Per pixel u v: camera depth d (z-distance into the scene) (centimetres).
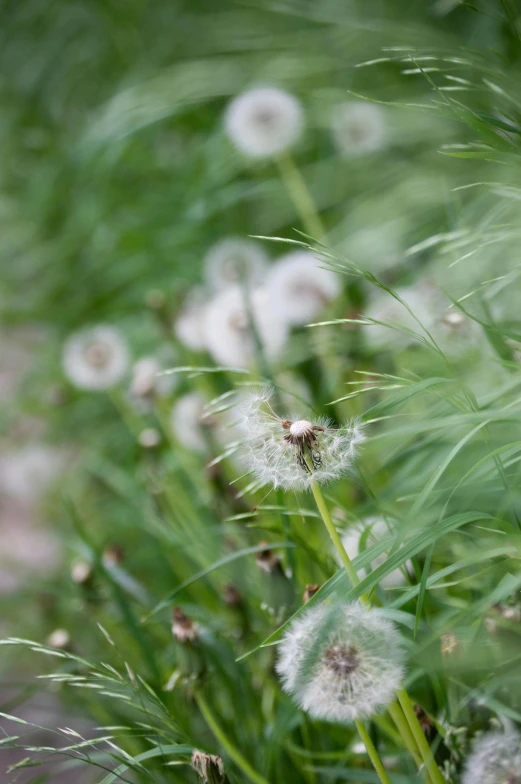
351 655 64
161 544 92
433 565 75
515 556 68
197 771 68
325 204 116
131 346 118
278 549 79
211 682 79
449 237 76
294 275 88
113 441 119
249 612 79
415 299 84
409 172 107
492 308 80
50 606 96
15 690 97
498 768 65
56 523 117
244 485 85
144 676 79
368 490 73
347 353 87
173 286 117
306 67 119
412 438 77
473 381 77
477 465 67
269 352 87
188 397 95
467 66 78
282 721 74
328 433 66
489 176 92
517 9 92
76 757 69
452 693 71
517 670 67
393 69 116
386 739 75
